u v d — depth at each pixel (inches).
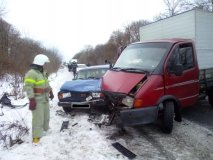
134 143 238.7
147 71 256.2
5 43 906.1
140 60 278.5
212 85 331.9
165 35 389.7
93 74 390.3
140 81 246.7
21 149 225.9
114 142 238.4
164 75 254.5
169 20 377.4
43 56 248.4
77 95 321.7
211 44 350.0
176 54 272.8
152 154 215.9
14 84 602.5
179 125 285.1
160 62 259.4
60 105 327.9
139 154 216.2
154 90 244.5
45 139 246.7
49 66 1301.7
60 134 260.2
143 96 238.7
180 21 356.5
